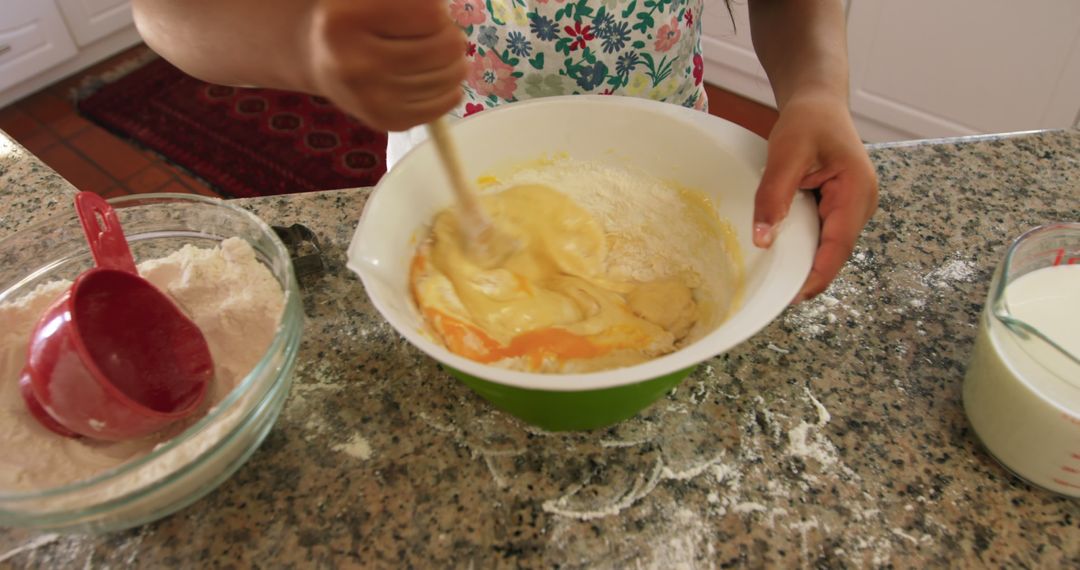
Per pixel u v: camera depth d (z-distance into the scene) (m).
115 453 0.54
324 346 0.65
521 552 0.52
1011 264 0.57
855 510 0.53
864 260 0.71
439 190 0.65
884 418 0.59
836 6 0.77
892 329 0.65
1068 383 0.48
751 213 0.61
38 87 2.26
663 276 0.68
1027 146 0.85
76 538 0.53
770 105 2.11
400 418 0.60
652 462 0.57
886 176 0.81
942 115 1.77
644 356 0.59
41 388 0.51
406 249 0.62
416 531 0.53
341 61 0.41
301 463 0.57
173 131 2.10
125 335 0.56
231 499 0.55
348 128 2.09
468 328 0.58
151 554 0.52
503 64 0.86
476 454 0.58
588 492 0.55
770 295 0.50
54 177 0.84
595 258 0.69
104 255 0.57
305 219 0.77
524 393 0.50
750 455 0.57
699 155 0.65
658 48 0.85
